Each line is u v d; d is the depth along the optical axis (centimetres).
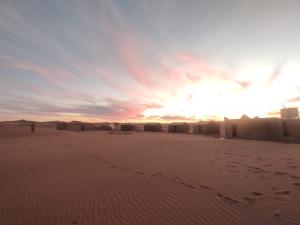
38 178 917
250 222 486
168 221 505
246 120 2906
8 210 587
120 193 702
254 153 1600
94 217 536
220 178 862
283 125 2505
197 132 4622
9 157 1505
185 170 1021
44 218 536
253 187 735
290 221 484
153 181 830
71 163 1253
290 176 880
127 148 1973
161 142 2562
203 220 503
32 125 4750
